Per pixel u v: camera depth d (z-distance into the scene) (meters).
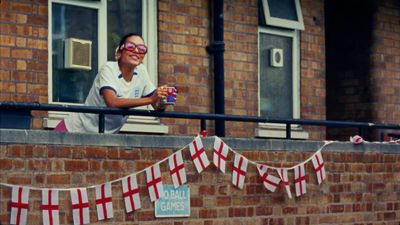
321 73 17.58
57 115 14.01
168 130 15.23
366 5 19.05
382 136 18.00
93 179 11.98
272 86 16.91
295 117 17.14
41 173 11.54
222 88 15.69
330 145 14.73
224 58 15.97
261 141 13.80
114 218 12.12
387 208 15.52
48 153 11.60
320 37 17.61
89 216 11.87
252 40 16.41
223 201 13.28
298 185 14.19
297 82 17.22
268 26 16.88
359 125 14.95
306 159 14.37
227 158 13.34
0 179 11.23
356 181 15.06
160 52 15.27
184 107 15.47
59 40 14.25
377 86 19.02
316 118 17.44
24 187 11.33
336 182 14.77
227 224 13.32
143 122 14.98
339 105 19.31
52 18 14.19
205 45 15.77
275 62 16.88
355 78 19.17
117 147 12.21
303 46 17.33
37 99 13.87
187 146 12.89
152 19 15.27
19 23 13.74
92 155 11.98
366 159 15.22
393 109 19.16
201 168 12.98
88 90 14.52
